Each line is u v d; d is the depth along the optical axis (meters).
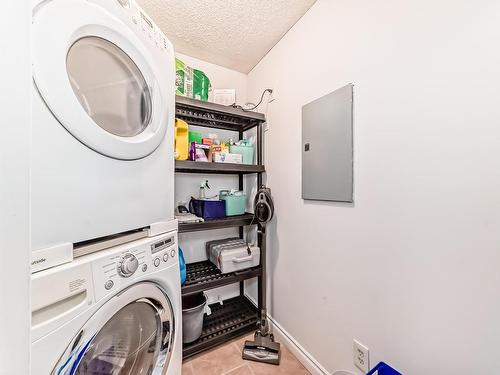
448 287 0.67
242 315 1.62
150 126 0.79
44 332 0.43
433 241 0.70
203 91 1.44
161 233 0.82
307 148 1.22
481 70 0.59
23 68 0.27
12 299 0.26
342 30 1.01
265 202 1.42
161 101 0.81
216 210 1.51
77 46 0.56
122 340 0.74
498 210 0.57
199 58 1.71
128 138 0.69
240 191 1.76
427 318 0.72
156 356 0.81
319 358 1.16
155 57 0.81
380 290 0.86
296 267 1.33
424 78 0.72
